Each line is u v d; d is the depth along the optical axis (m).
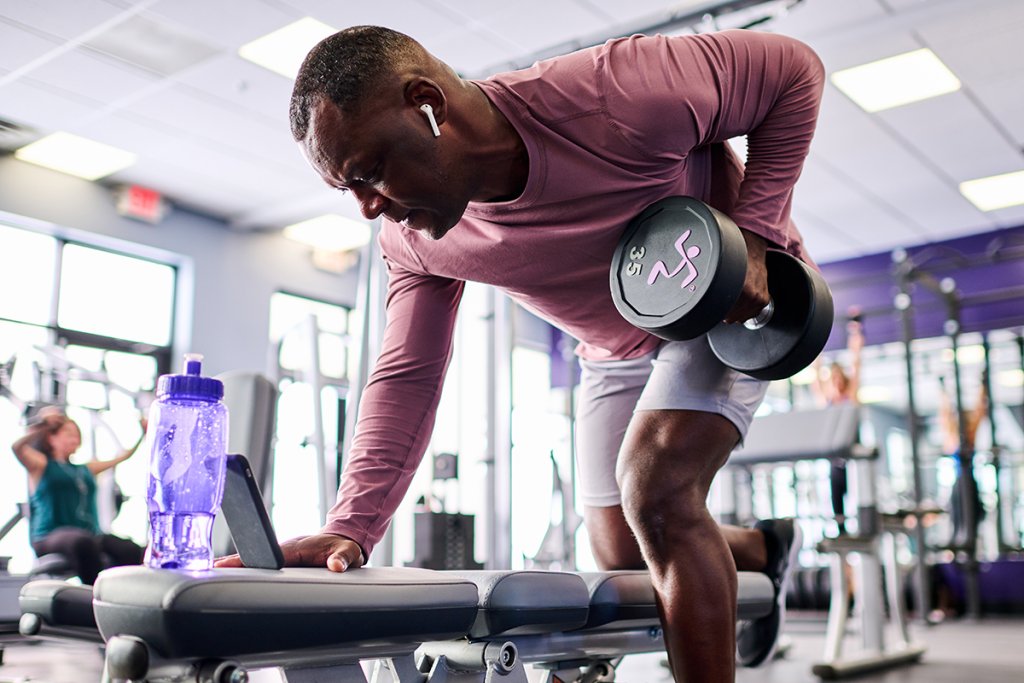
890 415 13.02
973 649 4.74
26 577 3.37
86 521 4.16
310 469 6.01
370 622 0.98
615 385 1.61
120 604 0.87
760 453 4.21
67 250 6.66
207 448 0.98
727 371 1.36
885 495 8.65
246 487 0.94
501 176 1.17
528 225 1.25
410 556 4.64
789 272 1.26
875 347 8.14
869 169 6.51
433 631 1.06
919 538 6.55
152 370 7.02
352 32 1.07
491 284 1.38
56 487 4.07
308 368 4.19
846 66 5.18
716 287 1.14
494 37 4.84
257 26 4.76
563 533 5.41
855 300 8.23
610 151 1.17
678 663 1.26
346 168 1.05
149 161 6.41
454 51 4.99
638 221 1.24
